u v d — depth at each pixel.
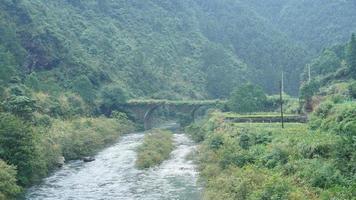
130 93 140.88
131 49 171.50
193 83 175.75
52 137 69.62
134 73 156.62
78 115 104.06
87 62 137.00
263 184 36.00
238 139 59.56
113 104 124.31
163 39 198.00
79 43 151.38
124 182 54.97
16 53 115.12
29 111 71.75
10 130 52.72
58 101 102.38
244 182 38.06
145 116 126.44
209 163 57.56
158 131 100.25
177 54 193.88
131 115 125.44
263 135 58.09
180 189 50.28
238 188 37.88
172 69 178.00
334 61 127.75
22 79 107.00
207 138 74.56
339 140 40.69
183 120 123.56
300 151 44.75
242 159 50.44
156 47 187.00
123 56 162.00
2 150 50.84
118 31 182.00
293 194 32.66
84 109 111.12
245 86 105.12
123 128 109.56
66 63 129.88
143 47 180.75
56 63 127.06
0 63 96.00
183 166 63.84
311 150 43.28
